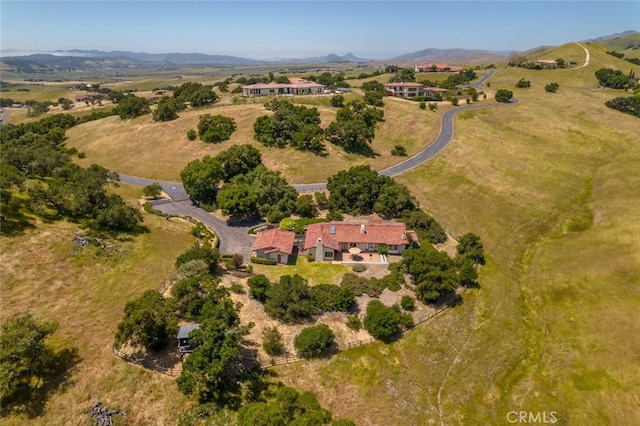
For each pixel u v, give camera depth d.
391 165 110.88
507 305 61.16
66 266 58.12
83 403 39.38
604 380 45.56
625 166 99.00
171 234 75.12
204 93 151.12
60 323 48.19
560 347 51.62
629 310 53.41
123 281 58.06
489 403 45.56
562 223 80.69
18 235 60.50
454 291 63.28
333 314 56.03
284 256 68.44
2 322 46.72
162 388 41.66
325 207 89.38
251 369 45.81
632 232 68.50
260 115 134.62
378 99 151.75
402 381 47.91
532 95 165.25
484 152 113.69
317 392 45.41
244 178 95.38
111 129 140.62
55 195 68.25
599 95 162.88
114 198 74.88
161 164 115.81
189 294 49.88
